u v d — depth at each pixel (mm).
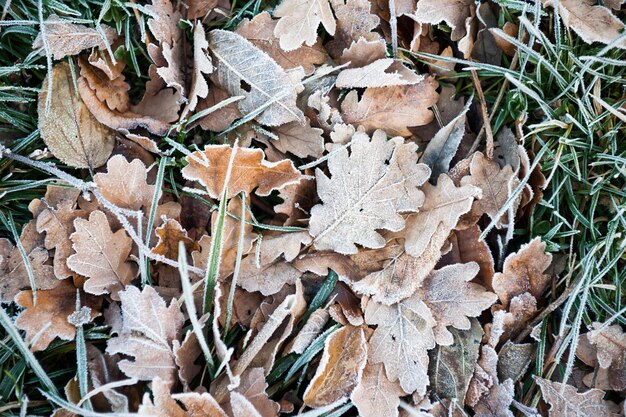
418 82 1047
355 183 1026
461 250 1041
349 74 1046
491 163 1046
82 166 1038
